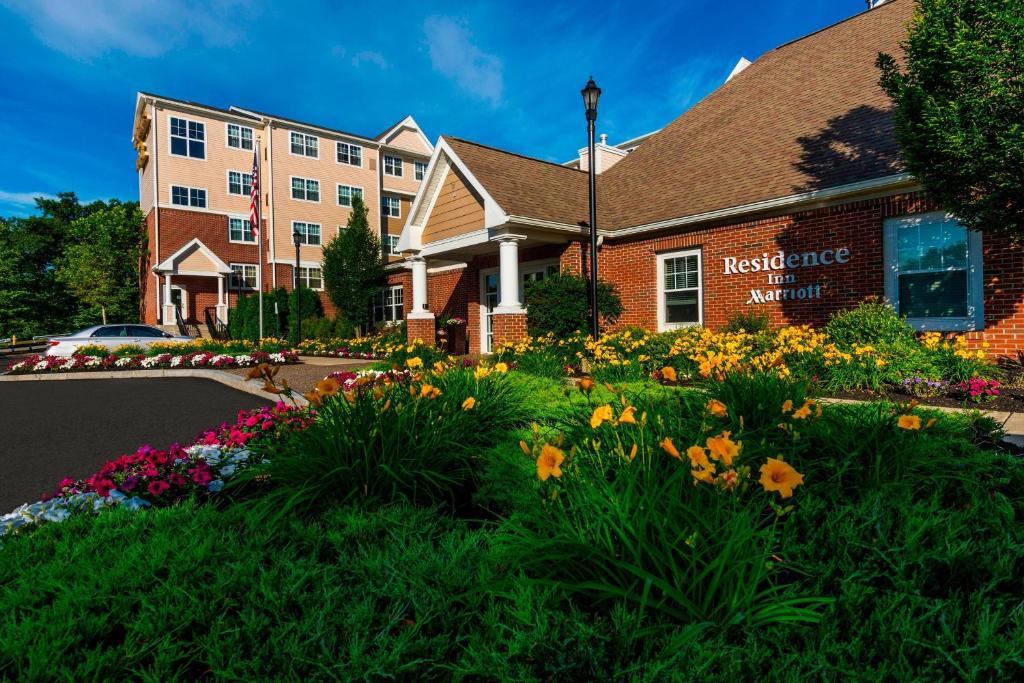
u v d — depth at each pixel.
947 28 6.39
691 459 2.07
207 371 12.99
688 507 1.96
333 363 15.60
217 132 30.05
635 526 1.92
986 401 5.95
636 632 1.56
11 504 3.88
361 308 22.20
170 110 28.62
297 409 4.50
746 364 4.27
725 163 12.52
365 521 2.36
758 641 1.58
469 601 1.78
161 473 3.16
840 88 12.20
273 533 2.30
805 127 11.69
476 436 3.56
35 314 40.56
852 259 9.17
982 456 2.78
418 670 1.51
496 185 12.77
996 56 5.86
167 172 28.48
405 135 38.06
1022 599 1.68
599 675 1.46
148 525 2.41
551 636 1.57
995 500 2.40
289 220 31.94
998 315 7.81
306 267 32.50
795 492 2.43
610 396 4.72
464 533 2.37
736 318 10.35
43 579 1.88
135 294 39.66
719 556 1.69
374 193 35.50
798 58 14.74
